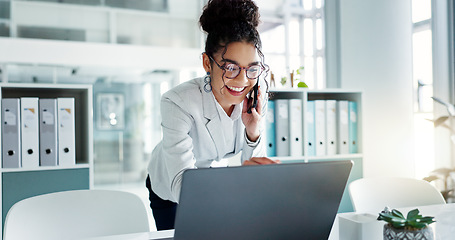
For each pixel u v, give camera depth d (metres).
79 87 2.32
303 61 4.12
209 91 1.26
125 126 4.75
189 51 4.95
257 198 0.80
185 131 1.20
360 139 2.92
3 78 4.31
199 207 0.76
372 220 0.98
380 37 3.51
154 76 4.86
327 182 0.87
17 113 2.19
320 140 2.81
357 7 3.49
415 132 3.46
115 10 4.70
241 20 1.07
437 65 3.10
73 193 1.41
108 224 1.40
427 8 3.29
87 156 2.40
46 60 4.45
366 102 3.47
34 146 2.23
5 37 4.32
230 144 1.41
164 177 1.48
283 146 2.72
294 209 0.85
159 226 1.64
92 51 4.61
